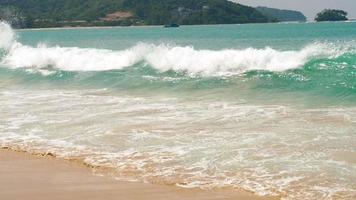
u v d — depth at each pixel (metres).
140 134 13.07
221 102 17.72
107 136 12.97
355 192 8.70
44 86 24.03
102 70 25.95
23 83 25.23
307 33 89.00
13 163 10.87
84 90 22.08
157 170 10.14
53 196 8.76
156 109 16.59
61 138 12.92
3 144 12.48
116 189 9.07
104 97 19.69
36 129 14.02
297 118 14.49
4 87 24.11
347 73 20.38
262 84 20.52
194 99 18.59
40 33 119.44
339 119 14.13
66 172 10.15
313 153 10.97
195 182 9.39
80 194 8.83
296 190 8.86
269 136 12.49
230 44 56.72
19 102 18.84
